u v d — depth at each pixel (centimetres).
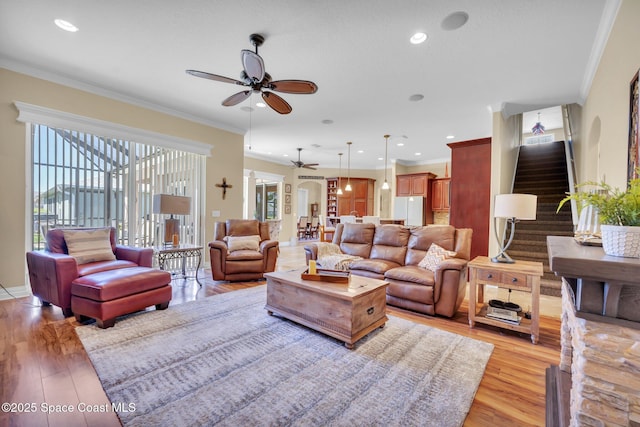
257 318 282
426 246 360
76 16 238
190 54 298
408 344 234
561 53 278
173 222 412
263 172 845
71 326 254
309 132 584
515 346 236
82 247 306
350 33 254
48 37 269
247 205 798
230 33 259
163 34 263
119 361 199
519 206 265
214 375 184
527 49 273
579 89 358
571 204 475
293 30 252
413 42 265
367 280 274
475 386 178
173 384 174
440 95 386
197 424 142
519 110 439
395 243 387
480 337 252
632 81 185
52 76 342
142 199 443
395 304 323
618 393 94
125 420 144
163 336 239
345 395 167
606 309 94
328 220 886
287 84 277
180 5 223
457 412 154
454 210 455
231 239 441
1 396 162
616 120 224
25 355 205
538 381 187
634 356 92
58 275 263
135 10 230
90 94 375
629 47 197
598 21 231
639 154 172
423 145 682
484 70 316
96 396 162
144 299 280
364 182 967
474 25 239
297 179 957
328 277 264
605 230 99
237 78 351
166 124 454
